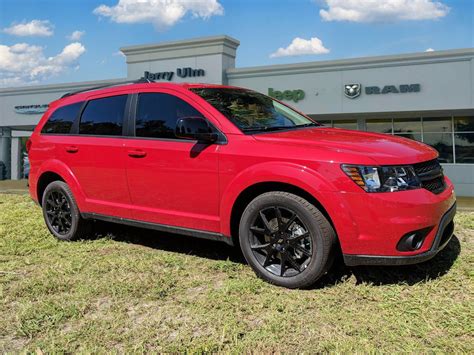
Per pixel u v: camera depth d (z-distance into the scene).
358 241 3.21
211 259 4.33
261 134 3.79
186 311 3.23
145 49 21.73
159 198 4.21
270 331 2.88
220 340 2.81
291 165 3.40
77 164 4.89
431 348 2.64
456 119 19.42
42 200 5.41
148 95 4.45
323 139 3.64
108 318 3.17
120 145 4.47
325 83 19.30
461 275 3.63
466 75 17.31
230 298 3.38
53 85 25.53
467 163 19.33
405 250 3.18
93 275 3.98
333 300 3.29
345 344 2.69
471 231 4.96
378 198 3.15
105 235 5.33
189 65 20.89
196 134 3.72
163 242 4.98
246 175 3.58
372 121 20.64
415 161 3.37
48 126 5.39
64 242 5.12
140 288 3.65
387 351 2.62
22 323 3.11
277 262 3.67
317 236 3.34
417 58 17.91
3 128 28.39
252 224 3.68
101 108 4.84
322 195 3.26
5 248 4.88
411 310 3.08
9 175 29.61
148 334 2.92
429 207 3.21
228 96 4.39
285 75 19.84
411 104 18.16
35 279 3.91
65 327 3.07
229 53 20.88
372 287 3.47
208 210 3.90
